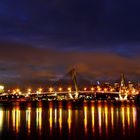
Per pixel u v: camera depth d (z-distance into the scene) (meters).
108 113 167.25
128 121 116.44
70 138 73.88
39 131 85.94
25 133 82.12
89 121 117.69
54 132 83.81
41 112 181.50
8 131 86.38
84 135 78.06
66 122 113.69
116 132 83.00
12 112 181.50
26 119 128.12
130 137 74.31
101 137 74.56
